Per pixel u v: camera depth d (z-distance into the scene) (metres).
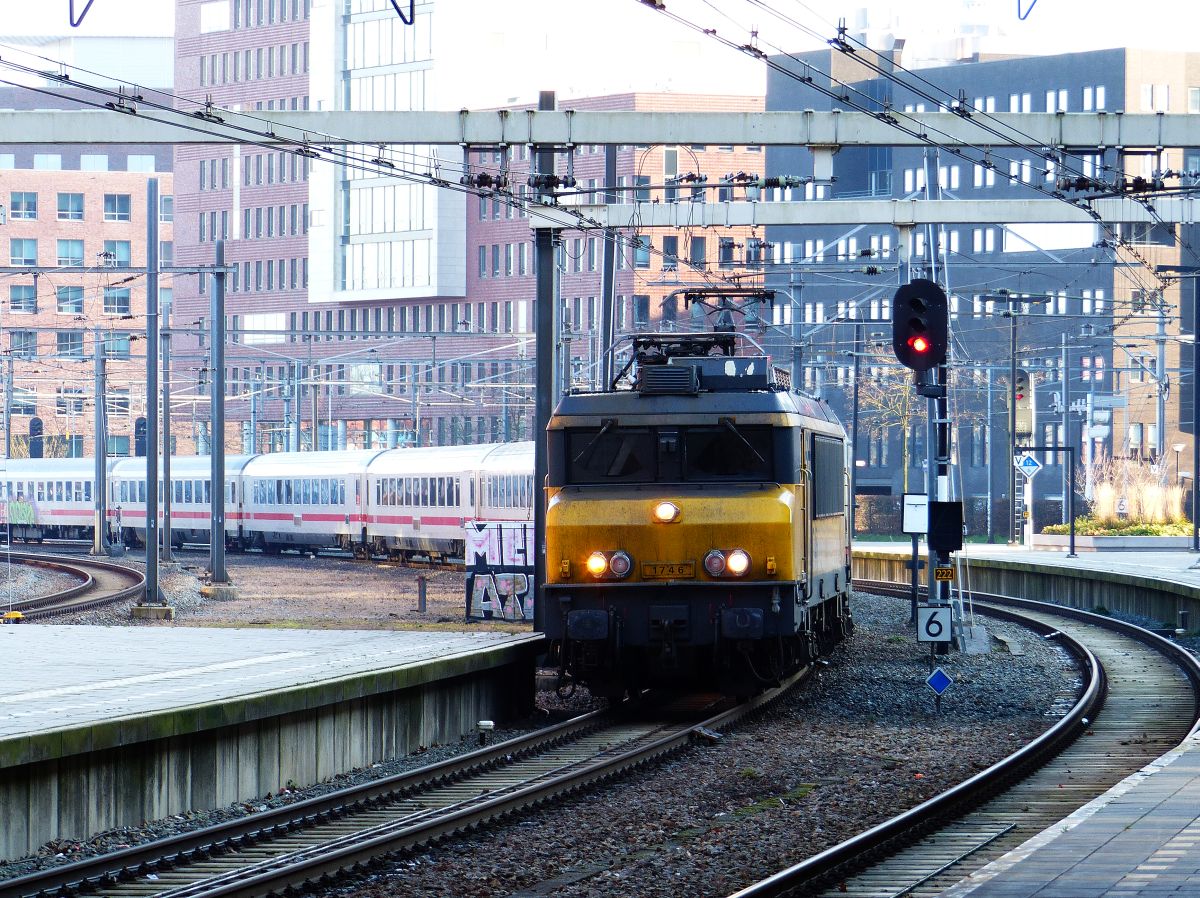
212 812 57.47
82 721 53.28
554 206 91.06
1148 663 107.50
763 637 75.25
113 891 44.50
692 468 77.31
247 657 79.25
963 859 46.97
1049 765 65.94
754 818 54.69
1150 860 41.00
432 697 73.31
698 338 84.75
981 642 108.81
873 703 85.00
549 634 76.31
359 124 83.56
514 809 54.62
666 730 74.31
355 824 53.31
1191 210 91.31
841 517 96.00
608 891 44.75
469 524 128.88
